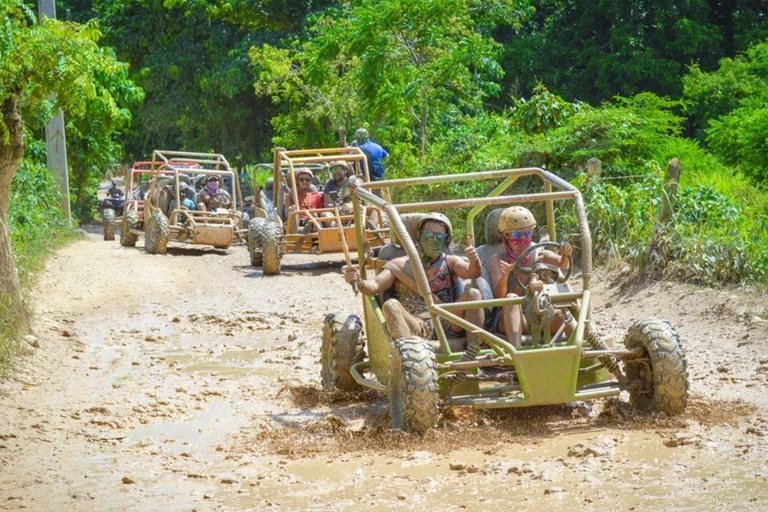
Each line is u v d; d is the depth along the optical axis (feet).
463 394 25.91
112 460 24.70
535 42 121.80
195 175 85.97
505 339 27.14
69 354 37.99
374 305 28.27
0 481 23.08
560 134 58.65
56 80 39.14
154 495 22.02
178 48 123.95
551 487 21.26
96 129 110.42
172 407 30.07
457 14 84.12
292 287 55.47
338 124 101.24
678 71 116.98
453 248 60.03
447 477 22.38
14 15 42.04
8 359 34.47
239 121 128.47
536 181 58.59
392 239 30.40
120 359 37.52
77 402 30.63
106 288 53.93
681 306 40.70
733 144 71.46
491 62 84.43
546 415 27.22
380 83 84.89
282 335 42.34
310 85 104.73
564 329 26.99
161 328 44.09
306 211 62.39
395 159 86.53
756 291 39.60
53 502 21.63
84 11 130.11
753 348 34.37
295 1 122.93
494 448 24.27
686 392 25.91
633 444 24.22
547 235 29.86
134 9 126.93
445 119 93.30
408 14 82.43
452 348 27.14
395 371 25.84
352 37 84.99
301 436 26.40
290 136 112.68
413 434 24.93
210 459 24.75
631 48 116.57
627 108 60.39
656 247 44.98
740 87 96.53
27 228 68.33
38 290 51.34
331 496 21.57
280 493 21.91
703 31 115.75
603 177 56.34
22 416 28.68
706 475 21.70
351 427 27.30
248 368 35.91
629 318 41.16
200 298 51.90
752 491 20.56
